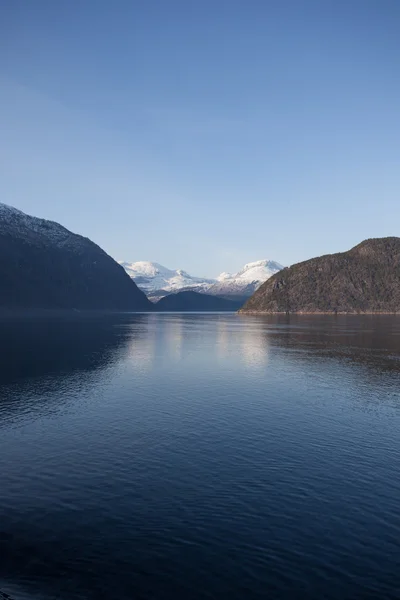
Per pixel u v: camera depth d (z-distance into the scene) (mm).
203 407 32531
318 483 19250
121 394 36906
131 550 14328
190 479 19609
